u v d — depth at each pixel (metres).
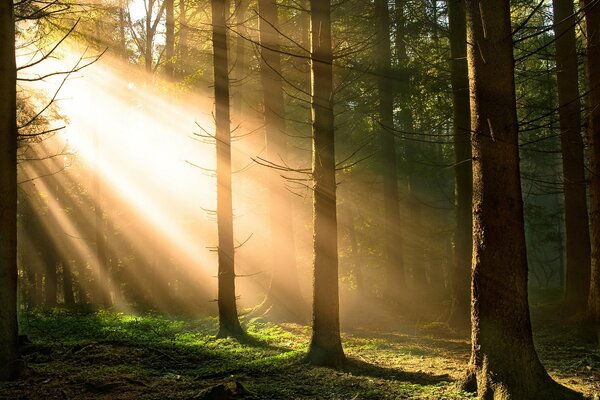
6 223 8.41
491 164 7.52
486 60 7.56
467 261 15.15
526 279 7.54
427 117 22.98
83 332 14.14
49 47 14.86
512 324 7.41
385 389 8.12
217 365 9.92
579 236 15.60
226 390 7.49
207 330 14.38
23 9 12.78
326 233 9.93
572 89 15.15
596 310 11.83
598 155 11.73
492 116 7.51
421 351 11.67
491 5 7.56
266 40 16.89
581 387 8.18
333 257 9.95
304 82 21.30
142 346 11.28
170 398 7.61
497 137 7.48
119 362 9.84
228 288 12.94
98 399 7.53
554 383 7.42
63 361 9.85
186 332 14.16
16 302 8.58
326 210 9.93
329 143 9.96
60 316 18.77
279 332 13.98
